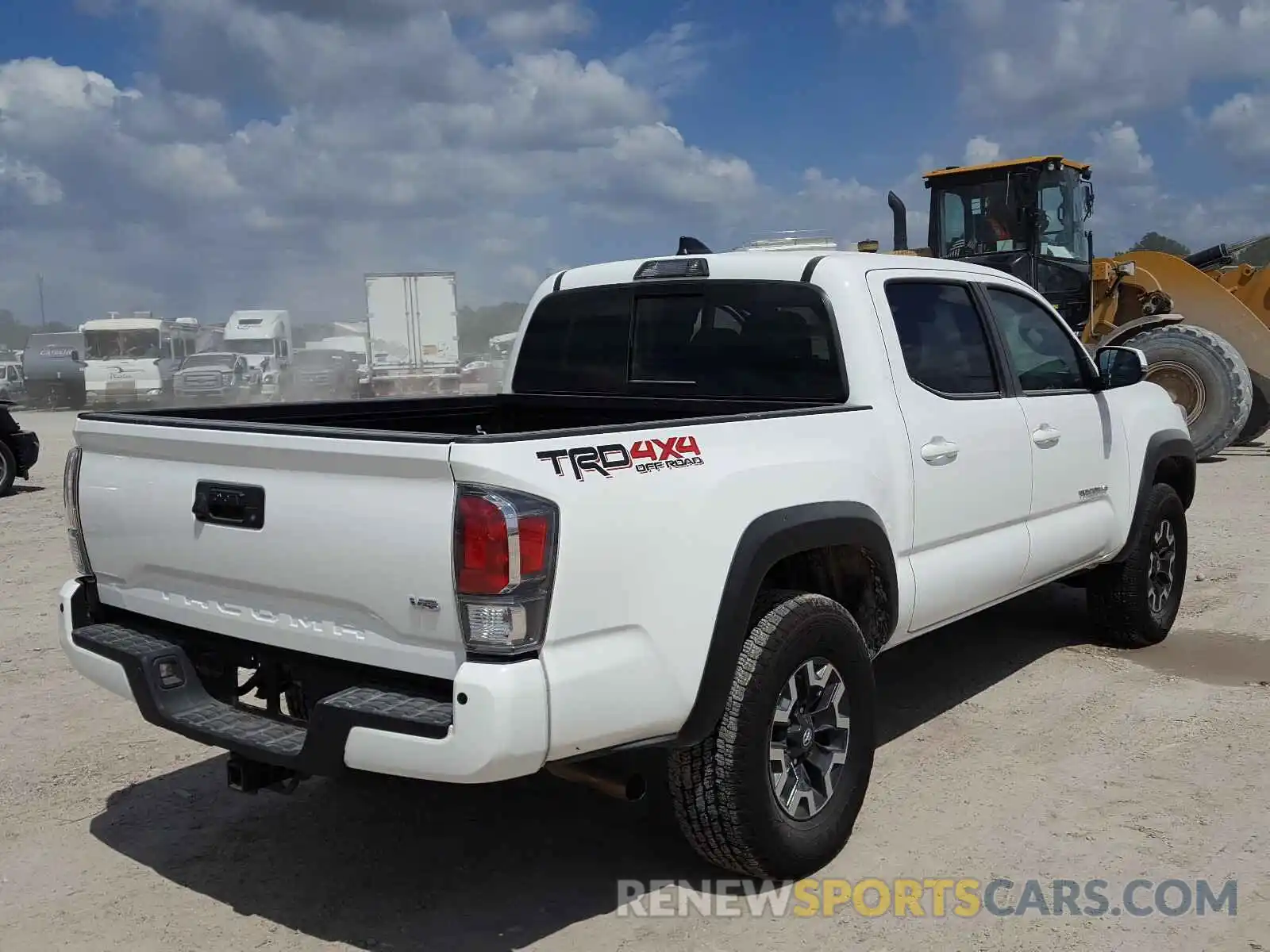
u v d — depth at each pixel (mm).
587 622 2869
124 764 4621
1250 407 13367
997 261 12922
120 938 3258
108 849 3848
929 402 4238
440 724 2730
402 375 31469
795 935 3209
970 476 4375
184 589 3436
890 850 3705
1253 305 14867
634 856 3736
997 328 4766
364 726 2822
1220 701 5082
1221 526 9281
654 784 3416
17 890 3559
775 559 3365
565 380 5117
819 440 3684
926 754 4520
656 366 4754
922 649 6008
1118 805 4004
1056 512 5039
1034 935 3186
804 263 4254
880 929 3230
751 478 3336
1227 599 6879
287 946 3199
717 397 4512
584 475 2887
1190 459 6148
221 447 3184
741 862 3381
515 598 2717
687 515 3117
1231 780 4207
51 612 7199
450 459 2717
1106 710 4996
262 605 3213
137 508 3496
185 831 3988
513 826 3992
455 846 3840
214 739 3174
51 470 16047
